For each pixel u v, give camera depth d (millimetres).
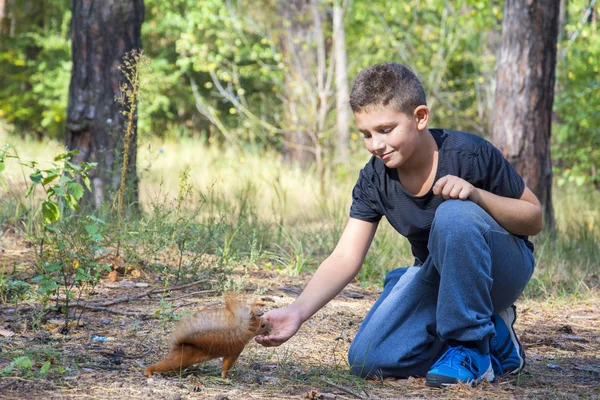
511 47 8898
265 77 18266
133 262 5406
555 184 14766
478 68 17266
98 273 4645
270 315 3209
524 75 8836
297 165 14398
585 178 13609
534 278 6340
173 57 22188
